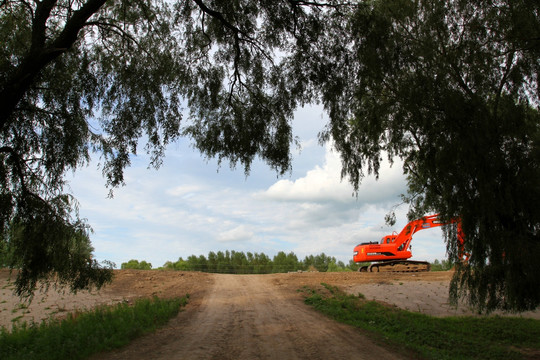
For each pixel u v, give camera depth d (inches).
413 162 435.8
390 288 802.2
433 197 400.5
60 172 350.3
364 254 1125.1
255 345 324.2
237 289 782.5
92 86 360.8
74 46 354.9
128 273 979.9
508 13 347.3
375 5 374.9
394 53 339.0
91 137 364.5
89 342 309.7
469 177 352.2
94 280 368.8
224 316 487.5
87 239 356.8
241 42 371.2
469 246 372.5
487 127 335.9
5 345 316.8
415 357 289.6
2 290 701.3
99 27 354.0
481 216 352.2
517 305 376.5
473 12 361.1
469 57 358.6
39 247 319.9
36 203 324.2
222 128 399.5
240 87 398.0
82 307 600.1
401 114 372.5
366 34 330.6
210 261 2738.7
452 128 344.5
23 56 322.3
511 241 344.8
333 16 337.4
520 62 362.0
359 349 310.5
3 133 323.0
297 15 336.2
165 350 304.7
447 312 611.5
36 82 331.9
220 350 305.6
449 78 357.4
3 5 317.4
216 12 342.0
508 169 349.1
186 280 918.4
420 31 371.6
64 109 359.3
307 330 393.7
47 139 353.7
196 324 430.6
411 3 375.2
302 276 982.4
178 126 368.5
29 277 327.6
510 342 397.4
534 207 345.4
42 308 591.2
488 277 386.0
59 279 362.6
